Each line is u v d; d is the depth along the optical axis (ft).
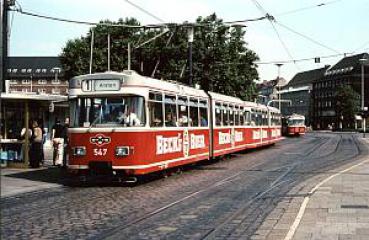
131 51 193.77
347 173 68.74
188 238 29.99
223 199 46.06
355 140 202.90
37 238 30.04
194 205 42.60
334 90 513.86
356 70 485.15
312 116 558.15
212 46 176.24
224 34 177.88
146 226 33.68
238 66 180.14
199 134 77.41
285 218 35.68
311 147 147.74
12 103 75.20
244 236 30.22
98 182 60.18
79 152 56.18
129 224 34.32
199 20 175.52
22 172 69.36
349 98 411.54
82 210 40.19
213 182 60.13
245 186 55.98
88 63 199.82
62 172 69.56
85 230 32.35
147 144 56.85
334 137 245.65
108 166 55.26
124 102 55.83
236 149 103.19
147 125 56.80
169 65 184.44
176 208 41.09
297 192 49.73
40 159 75.77
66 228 33.01
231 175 68.28
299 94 590.96
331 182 57.52
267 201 44.45
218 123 89.56
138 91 55.88
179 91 68.74
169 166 63.82
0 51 51.70
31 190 51.78
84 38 209.05
